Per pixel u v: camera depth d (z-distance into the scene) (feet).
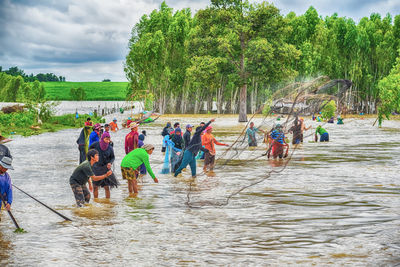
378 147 74.13
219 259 18.85
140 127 144.46
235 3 197.47
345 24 306.14
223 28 199.11
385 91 144.97
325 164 52.65
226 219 26.21
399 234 22.54
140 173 45.80
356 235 22.45
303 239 21.84
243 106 193.36
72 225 24.99
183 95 308.60
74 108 387.96
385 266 17.79
